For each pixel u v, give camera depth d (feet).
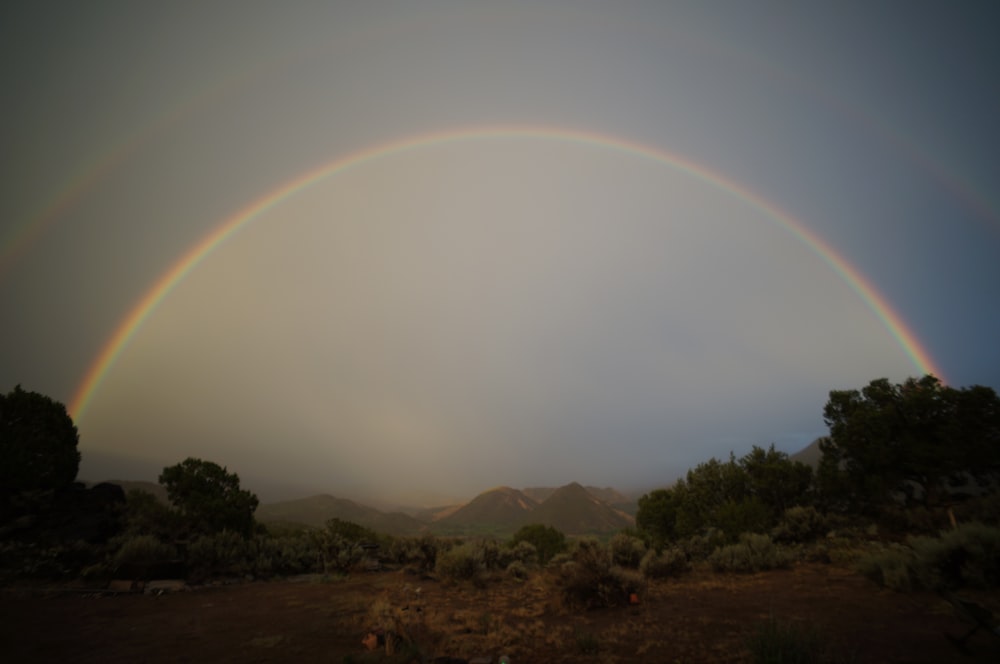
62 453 61.93
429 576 61.46
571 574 41.83
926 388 77.56
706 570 58.34
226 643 29.14
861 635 25.98
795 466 88.28
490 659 25.07
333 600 44.04
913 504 75.05
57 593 41.39
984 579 33.47
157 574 48.65
